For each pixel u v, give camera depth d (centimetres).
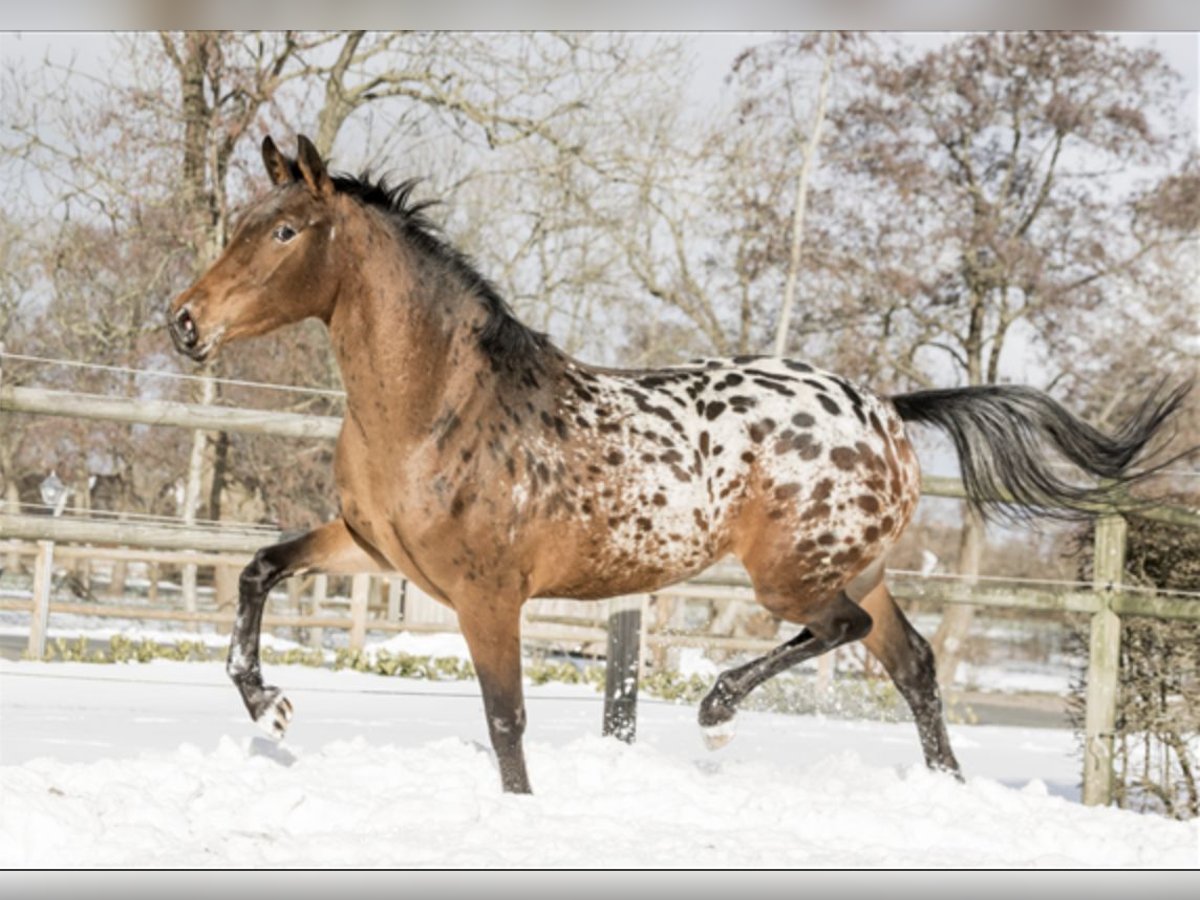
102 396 782
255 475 2305
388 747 648
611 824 537
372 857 475
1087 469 703
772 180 2616
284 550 604
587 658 1816
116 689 942
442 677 1349
